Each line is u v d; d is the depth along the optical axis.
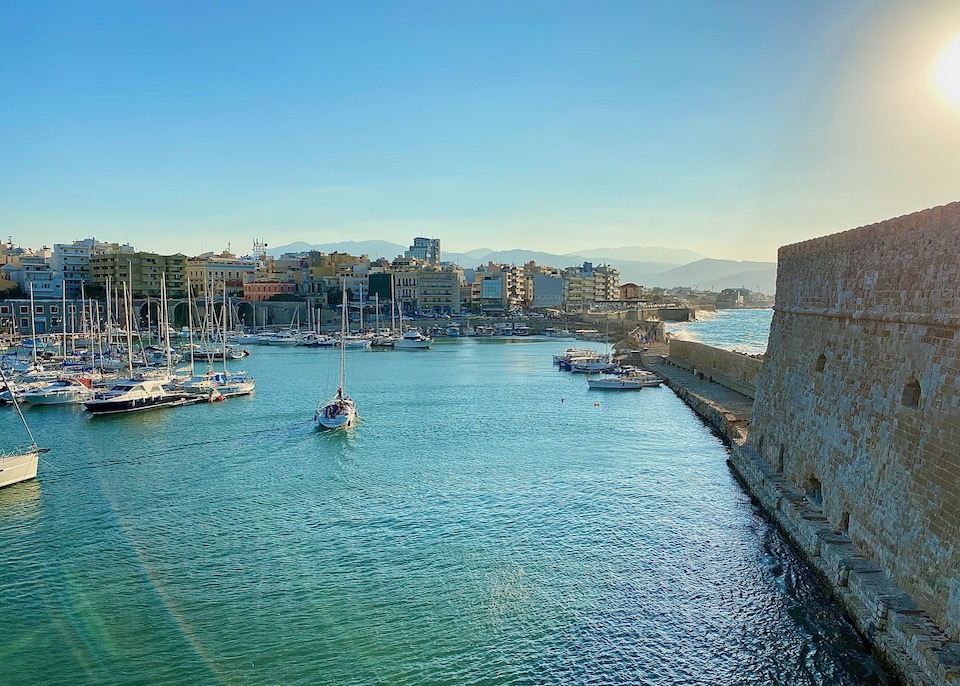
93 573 33.53
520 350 169.75
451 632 28.27
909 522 24.67
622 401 86.06
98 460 54.78
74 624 28.08
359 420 72.69
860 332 31.38
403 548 36.75
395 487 47.53
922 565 23.48
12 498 45.00
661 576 32.66
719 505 42.22
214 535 38.56
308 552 36.25
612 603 30.34
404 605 30.53
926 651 20.98
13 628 28.48
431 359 146.62
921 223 26.50
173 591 31.84
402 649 27.11
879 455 27.70
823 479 33.53
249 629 28.44
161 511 42.56
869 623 24.73
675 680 24.84
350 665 26.11
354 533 38.91
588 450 58.06
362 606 30.47
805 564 32.22
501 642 27.50
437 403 84.69
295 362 138.75
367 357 151.12
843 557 28.03
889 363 28.03
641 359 130.38
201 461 54.53
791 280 43.09
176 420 71.69
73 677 25.08
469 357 151.25
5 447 58.94
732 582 31.72
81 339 155.75
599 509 42.19
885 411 27.72
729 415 65.56
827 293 36.09
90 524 40.22
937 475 23.16
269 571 33.88
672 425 69.31
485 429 67.69
